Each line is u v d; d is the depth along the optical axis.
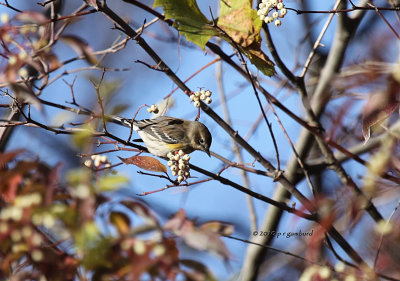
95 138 10.81
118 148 10.62
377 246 10.09
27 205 6.38
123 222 6.68
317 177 15.41
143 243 6.46
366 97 8.41
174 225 6.78
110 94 10.70
